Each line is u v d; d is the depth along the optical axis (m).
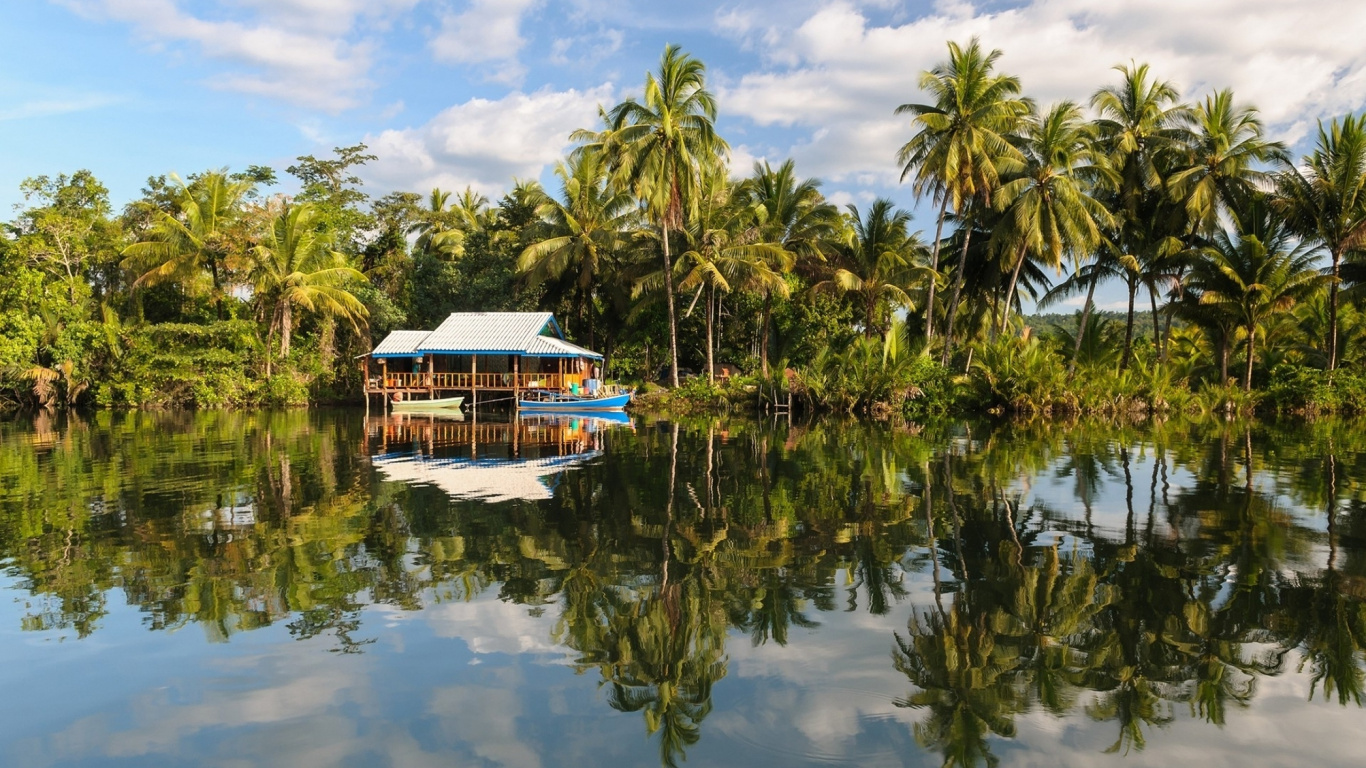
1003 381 30.30
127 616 7.04
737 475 14.99
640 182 34.38
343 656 6.14
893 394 31.58
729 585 7.82
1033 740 4.78
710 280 38.38
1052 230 31.27
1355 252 32.47
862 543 9.45
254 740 4.86
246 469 16.20
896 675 5.71
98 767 4.57
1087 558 8.66
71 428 27.41
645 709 5.23
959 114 31.53
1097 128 33.97
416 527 10.44
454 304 47.75
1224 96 32.50
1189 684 5.53
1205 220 32.12
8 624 6.85
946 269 41.69
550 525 10.52
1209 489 12.96
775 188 39.62
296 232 42.31
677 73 34.59
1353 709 5.15
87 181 44.84
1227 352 34.50
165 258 41.31
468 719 5.11
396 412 37.31
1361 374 31.52
